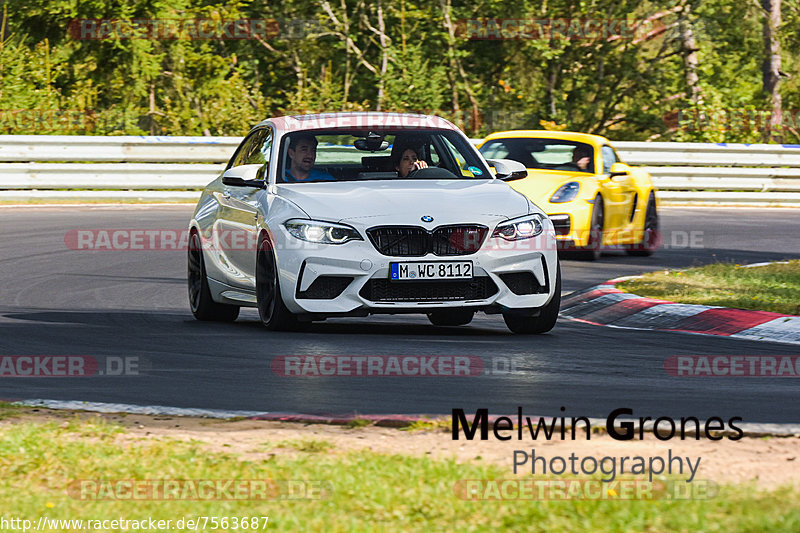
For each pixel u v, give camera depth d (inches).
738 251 2126.0
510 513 536.1
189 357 1026.7
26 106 3294.8
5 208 2546.8
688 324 1257.4
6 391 874.8
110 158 2768.2
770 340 1159.6
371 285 1089.4
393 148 1253.7
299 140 1242.6
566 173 2033.7
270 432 726.5
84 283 1616.6
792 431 721.0
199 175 2817.4
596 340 1152.8
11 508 556.7
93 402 823.1
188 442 696.4
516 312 1128.2
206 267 1302.9
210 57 3870.6
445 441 697.6
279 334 1159.0
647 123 3961.6
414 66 3718.0
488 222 1116.5
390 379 923.4
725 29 4109.3
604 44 3863.2
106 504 561.9
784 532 499.8
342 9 3900.1
